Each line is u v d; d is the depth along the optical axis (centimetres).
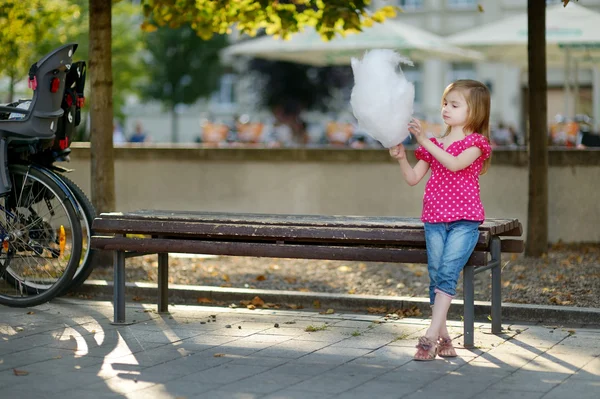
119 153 1331
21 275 804
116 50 3100
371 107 576
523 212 1204
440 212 594
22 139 782
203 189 1312
